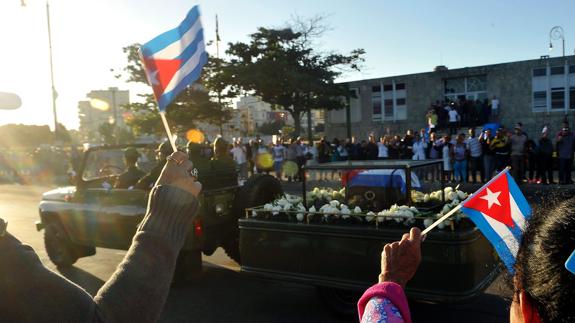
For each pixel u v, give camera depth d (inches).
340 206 196.1
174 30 78.8
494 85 929.5
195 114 864.9
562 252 38.3
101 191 268.8
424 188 210.2
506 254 66.0
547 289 38.8
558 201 43.3
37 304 43.7
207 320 205.3
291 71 870.4
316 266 190.9
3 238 45.6
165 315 212.5
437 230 168.1
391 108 1034.7
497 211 73.0
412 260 65.2
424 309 203.9
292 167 707.4
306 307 215.0
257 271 205.0
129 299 48.3
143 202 250.2
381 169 199.3
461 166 566.6
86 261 309.9
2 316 43.6
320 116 1228.5
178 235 54.3
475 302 209.5
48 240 297.0
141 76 858.1
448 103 901.2
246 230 207.9
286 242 197.6
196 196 57.5
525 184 530.6
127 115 932.0
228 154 268.5
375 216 181.2
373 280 178.7
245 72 855.1
